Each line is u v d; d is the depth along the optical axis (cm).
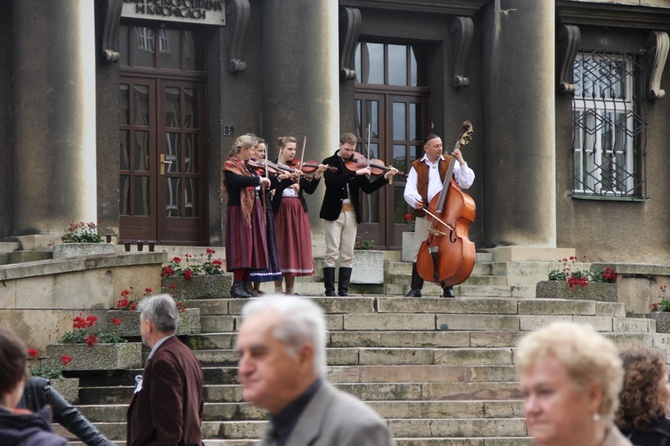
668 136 2428
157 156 2153
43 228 1933
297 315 473
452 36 2314
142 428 879
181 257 2050
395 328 1598
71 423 839
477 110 2333
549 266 2212
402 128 2330
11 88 2002
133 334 1552
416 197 1673
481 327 1630
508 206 2252
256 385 471
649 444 594
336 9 2141
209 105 2189
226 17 2169
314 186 1695
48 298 1547
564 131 2367
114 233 2080
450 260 1636
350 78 2234
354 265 1994
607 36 2409
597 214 2386
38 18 1950
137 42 2147
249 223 1611
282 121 2123
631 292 1884
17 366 541
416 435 1362
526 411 446
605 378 439
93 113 1969
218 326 1577
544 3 2258
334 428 469
